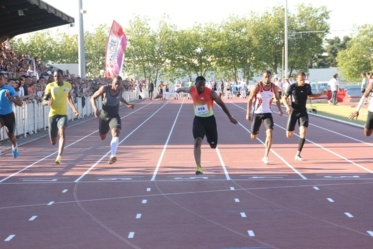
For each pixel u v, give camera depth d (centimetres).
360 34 8575
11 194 1173
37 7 2695
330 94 4612
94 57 7969
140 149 1939
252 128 1609
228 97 7219
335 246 760
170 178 1348
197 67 8500
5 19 3003
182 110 4450
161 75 8619
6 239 822
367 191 1162
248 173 1412
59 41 7981
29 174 1427
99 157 1738
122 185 1261
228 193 1154
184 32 8438
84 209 1020
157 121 3284
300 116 1634
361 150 1867
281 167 1509
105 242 798
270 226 875
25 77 2642
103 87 1507
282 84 4816
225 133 2500
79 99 3591
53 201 1095
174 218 941
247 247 761
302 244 772
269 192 1159
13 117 1573
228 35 8469
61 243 797
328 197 1102
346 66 8650
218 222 907
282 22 8500
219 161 1631
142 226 888
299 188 1202
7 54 3556
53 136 1577
